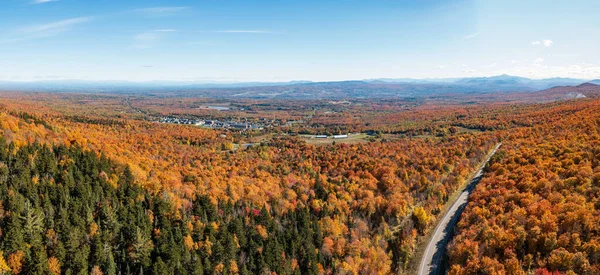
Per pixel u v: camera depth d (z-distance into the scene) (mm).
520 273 87938
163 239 104188
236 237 114438
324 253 120562
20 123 152000
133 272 93938
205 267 101250
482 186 145500
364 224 138750
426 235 131875
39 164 114562
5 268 78688
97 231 97625
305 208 141000
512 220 107938
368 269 117062
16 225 86625
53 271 84562
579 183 118125
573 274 81188
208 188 148125
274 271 106625
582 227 95438
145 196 120438
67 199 102500
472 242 105250
